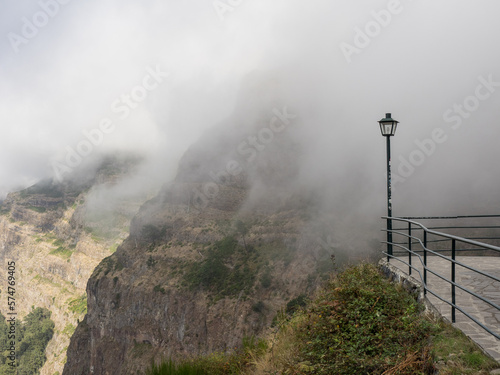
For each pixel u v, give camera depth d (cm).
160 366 977
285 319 1041
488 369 459
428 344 571
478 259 1157
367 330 671
